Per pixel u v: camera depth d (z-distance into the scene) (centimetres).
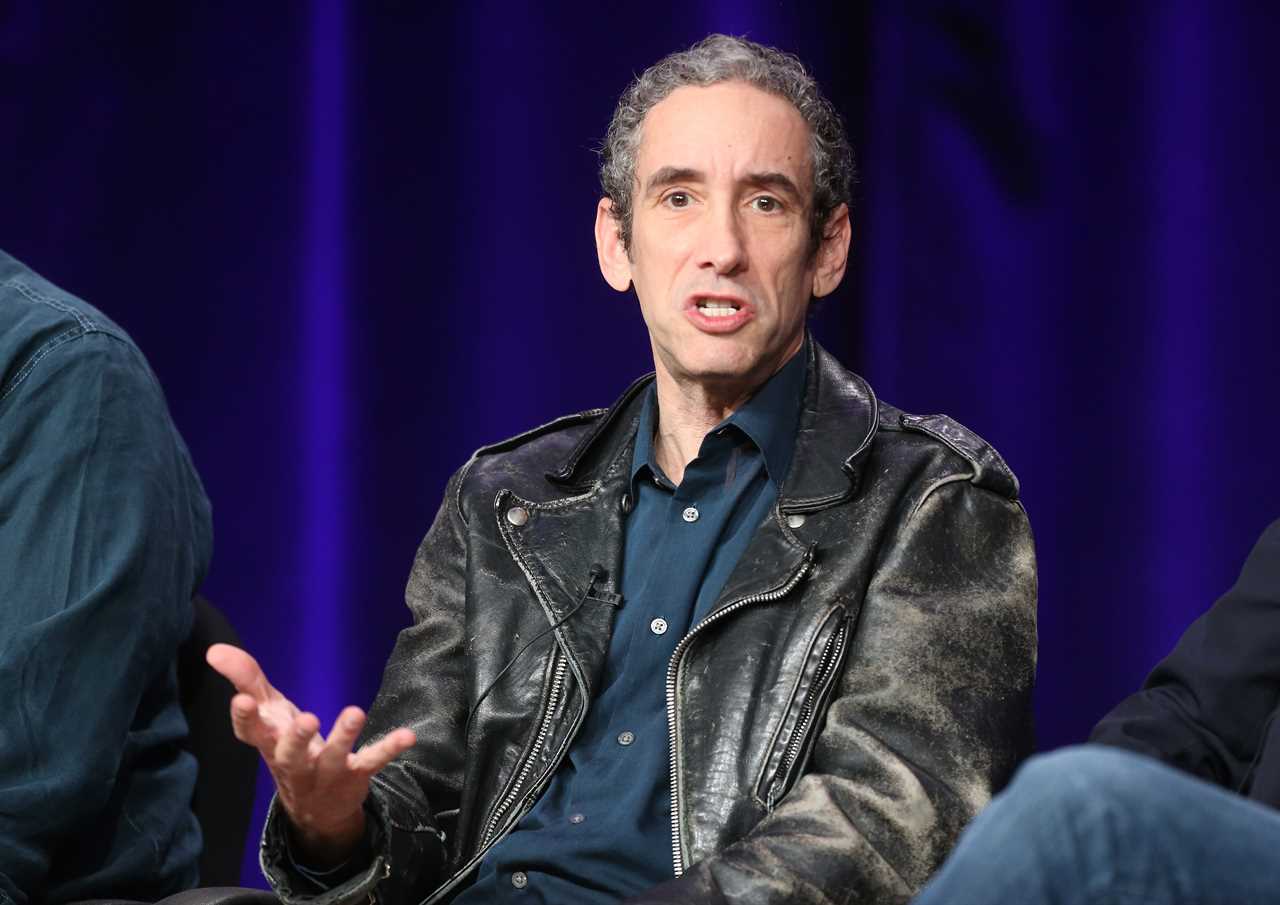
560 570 741
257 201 1298
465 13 1290
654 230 738
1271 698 682
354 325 1290
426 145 1292
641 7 1270
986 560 704
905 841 636
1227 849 436
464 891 701
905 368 1239
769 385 743
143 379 821
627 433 776
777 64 754
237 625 1285
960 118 1236
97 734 743
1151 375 1196
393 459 1288
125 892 781
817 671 682
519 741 722
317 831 648
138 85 1301
